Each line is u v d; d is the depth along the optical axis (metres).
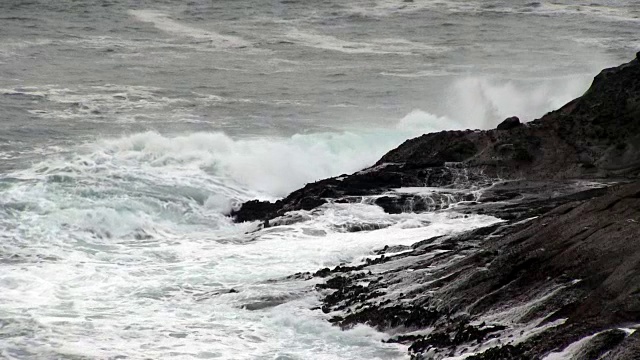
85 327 58.47
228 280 68.06
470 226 78.12
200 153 98.31
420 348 53.34
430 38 177.62
